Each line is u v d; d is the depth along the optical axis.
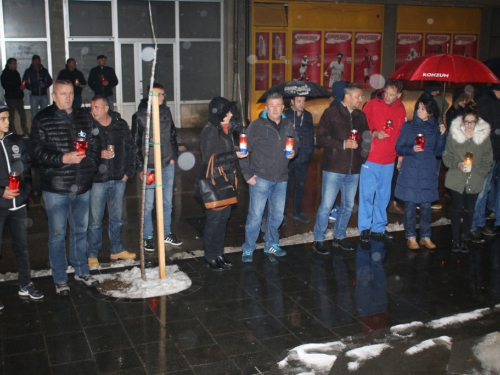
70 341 4.64
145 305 5.33
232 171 6.00
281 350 4.55
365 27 18.17
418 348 4.62
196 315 5.14
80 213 5.57
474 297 5.64
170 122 6.79
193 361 4.36
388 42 18.53
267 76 17.41
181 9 16.64
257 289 5.74
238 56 16.91
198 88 17.33
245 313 5.20
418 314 5.24
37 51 15.55
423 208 6.95
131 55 16.47
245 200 9.35
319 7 17.47
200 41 17.00
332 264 6.46
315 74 17.94
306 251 6.86
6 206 5.07
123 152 6.18
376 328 4.95
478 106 7.36
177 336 4.75
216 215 6.07
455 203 6.79
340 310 5.29
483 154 6.65
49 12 15.36
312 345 4.64
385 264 6.48
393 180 8.66
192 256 6.67
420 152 6.73
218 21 17.06
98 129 5.68
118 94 16.53
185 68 17.05
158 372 4.20
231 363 4.34
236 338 4.73
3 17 15.07
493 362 4.42
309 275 6.13
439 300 5.55
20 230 5.27
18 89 14.55
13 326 4.88
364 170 6.98
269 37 17.16
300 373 4.22
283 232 7.69
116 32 16.12
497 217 7.54
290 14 17.22
